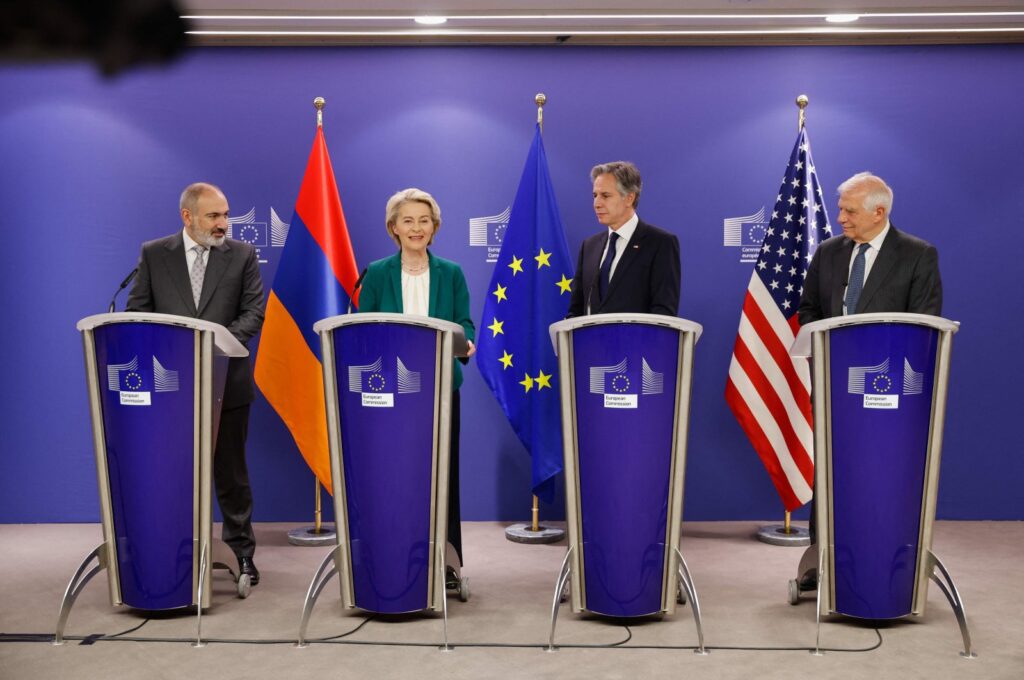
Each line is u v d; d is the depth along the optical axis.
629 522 3.07
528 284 4.85
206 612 3.43
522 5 4.80
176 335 3.14
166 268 3.90
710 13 4.83
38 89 5.11
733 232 5.17
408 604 3.16
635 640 3.07
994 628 3.20
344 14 4.83
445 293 3.81
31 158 5.12
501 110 5.18
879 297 3.60
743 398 4.84
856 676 2.71
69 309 5.13
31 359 5.13
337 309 4.81
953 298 5.15
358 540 3.16
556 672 2.75
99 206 5.14
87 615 3.38
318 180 4.84
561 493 5.21
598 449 3.07
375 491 3.12
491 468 5.20
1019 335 5.14
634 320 3.00
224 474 3.84
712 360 5.18
